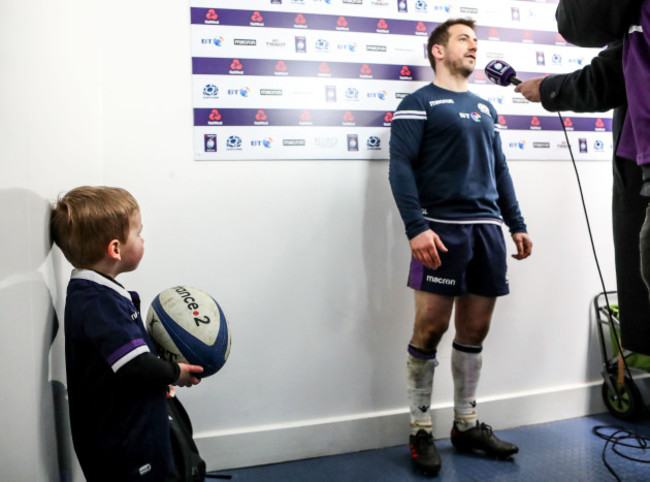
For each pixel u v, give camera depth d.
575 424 2.02
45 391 0.99
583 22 1.14
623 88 1.16
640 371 2.16
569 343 2.11
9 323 0.82
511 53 2.04
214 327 1.16
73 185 1.31
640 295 1.16
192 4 1.72
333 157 1.84
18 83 0.87
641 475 1.59
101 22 1.65
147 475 1.00
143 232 1.68
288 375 1.79
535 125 2.07
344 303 1.85
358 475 1.65
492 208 1.73
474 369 1.77
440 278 1.62
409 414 1.89
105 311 0.97
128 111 1.67
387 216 1.89
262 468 1.72
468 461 1.72
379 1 1.89
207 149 1.73
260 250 1.77
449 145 1.67
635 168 1.14
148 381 0.97
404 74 1.91
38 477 0.91
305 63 1.82
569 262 2.11
